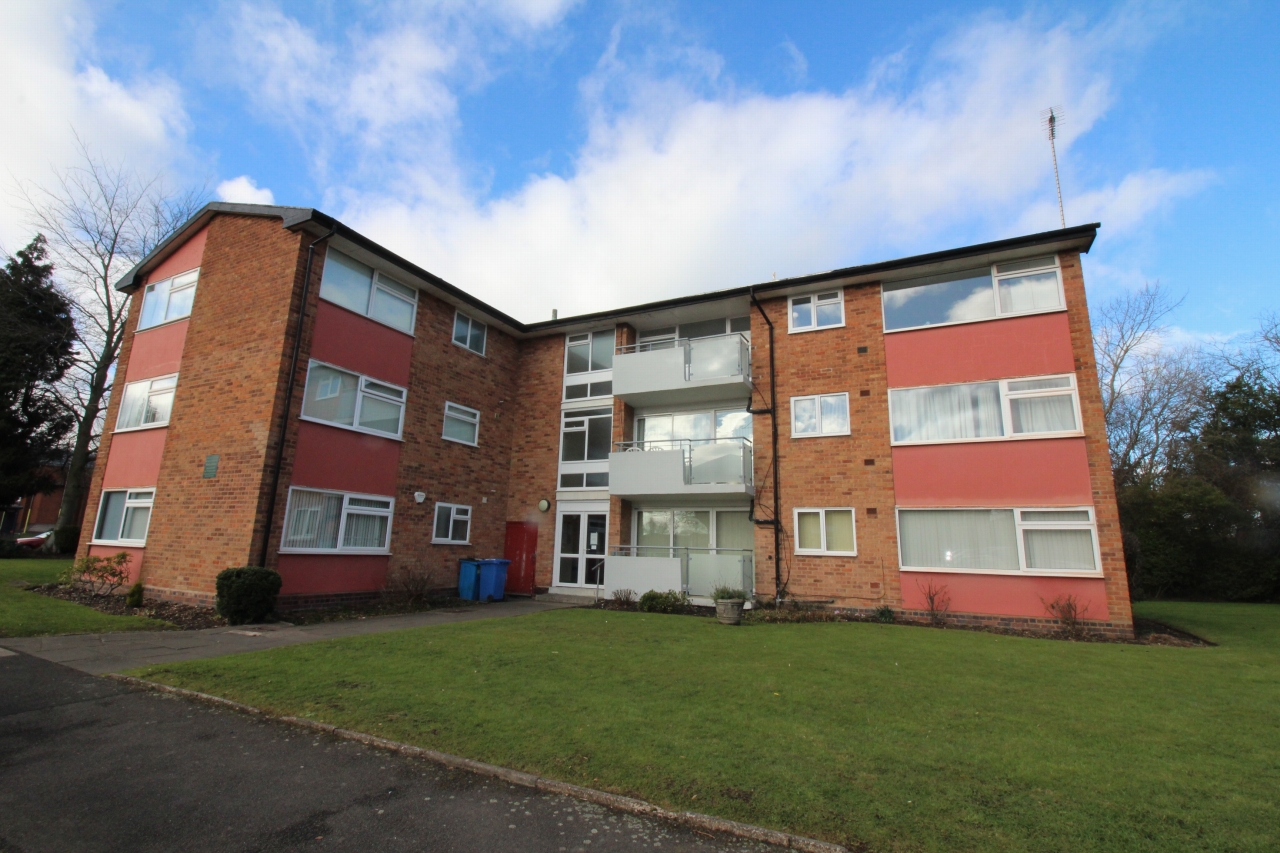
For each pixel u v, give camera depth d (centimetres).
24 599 1180
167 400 1378
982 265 1409
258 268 1313
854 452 1443
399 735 500
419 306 1584
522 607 1472
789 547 1466
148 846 342
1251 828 357
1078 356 1285
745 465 1511
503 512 1834
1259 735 522
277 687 633
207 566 1179
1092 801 389
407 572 1469
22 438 2430
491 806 392
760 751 467
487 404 1803
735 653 855
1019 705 608
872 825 357
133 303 1573
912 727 530
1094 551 1202
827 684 680
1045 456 1271
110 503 1416
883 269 1452
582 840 352
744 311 1719
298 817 377
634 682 670
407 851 340
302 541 1231
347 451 1342
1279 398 2328
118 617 1073
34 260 2523
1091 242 1309
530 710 561
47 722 538
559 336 1909
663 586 1508
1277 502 2198
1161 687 693
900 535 1364
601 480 1747
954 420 1366
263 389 1210
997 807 380
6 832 354
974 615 1268
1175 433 2641
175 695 618
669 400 1733
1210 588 2153
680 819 372
